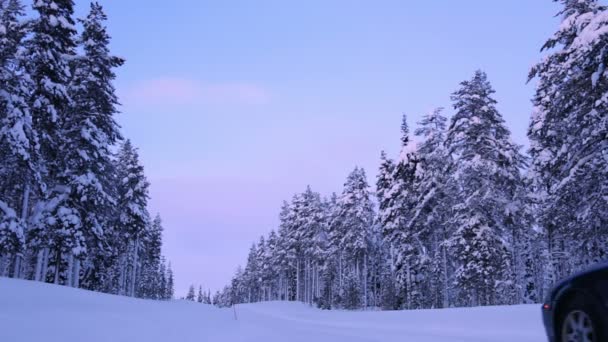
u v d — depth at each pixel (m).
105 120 28.89
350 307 53.78
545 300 5.51
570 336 4.91
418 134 37.84
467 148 29.61
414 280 35.88
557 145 25.23
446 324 18.12
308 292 75.44
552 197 20.31
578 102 17.42
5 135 21.86
